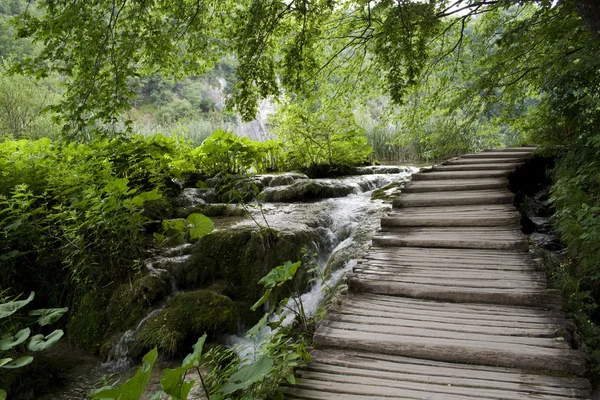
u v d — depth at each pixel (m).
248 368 1.97
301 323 3.38
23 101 13.49
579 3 3.68
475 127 8.42
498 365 2.37
